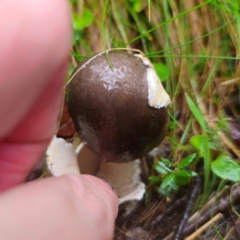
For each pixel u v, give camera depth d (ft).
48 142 0.33
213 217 0.49
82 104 0.41
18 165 0.33
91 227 0.24
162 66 0.59
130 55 0.42
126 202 0.51
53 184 0.24
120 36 0.67
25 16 0.20
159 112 0.42
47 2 0.21
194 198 0.51
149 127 0.41
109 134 0.41
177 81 0.62
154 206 0.53
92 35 0.67
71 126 0.57
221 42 0.62
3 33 0.20
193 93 0.60
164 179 0.50
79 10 0.66
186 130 0.57
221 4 0.60
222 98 0.59
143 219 0.52
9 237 0.18
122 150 0.42
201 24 0.63
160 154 0.56
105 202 0.29
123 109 0.39
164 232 0.51
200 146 0.49
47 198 0.22
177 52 0.63
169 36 0.63
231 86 0.59
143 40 0.66
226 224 0.50
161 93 0.41
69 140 0.56
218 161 0.47
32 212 0.20
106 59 0.41
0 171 0.33
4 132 0.24
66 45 0.22
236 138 0.55
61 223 0.21
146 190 0.53
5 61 0.20
